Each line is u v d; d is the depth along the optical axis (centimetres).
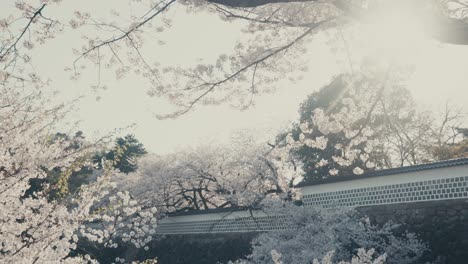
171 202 3105
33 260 733
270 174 2339
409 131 3503
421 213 1504
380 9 371
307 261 1373
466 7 506
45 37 601
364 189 1700
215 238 2358
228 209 2270
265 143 2931
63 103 775
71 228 804
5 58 555
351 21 548
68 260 832
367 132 1050
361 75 834
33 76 697
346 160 1094
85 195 830
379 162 3198
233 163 2709
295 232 1639
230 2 382
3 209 706
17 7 570
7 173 723
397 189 1588
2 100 719
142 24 543
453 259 1386
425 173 1501
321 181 1850
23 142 734
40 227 745
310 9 670
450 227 1418
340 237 1477
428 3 360
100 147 851
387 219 1605
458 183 1419
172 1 524
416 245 1416
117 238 2842
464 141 3111
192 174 2850
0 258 702
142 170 3189
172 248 2605
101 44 603
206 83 711
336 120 1043
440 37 359
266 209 1912
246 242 2169
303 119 3234
